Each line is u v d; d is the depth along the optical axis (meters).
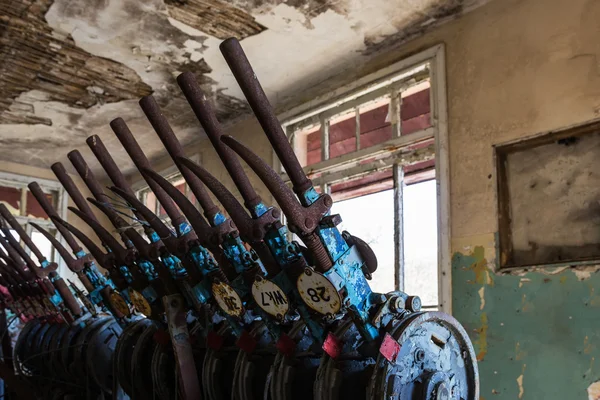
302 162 4.17
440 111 3.01
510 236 2.65
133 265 1.96
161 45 3.35
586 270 2.30
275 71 3.72
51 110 4.34
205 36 3.25
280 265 1.40
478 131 2.82
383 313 1.27
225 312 1.61
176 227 1.75
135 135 4.92
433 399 1.24
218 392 1.69
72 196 2.16
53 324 2.98
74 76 3.76
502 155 2.74
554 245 2.48
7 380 2.93
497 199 2.69
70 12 2.98
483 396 2.59
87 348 2.35
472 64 2.91
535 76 2.62
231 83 3.88
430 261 3.20
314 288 1.28
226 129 4.74
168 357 1.92
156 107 1.65
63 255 2.38
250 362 1.57
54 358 2.67
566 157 2.49
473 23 2.94
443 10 2.98
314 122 4.00
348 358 1.33
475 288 2.71
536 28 2.65
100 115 4.45
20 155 5.47
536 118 2.59
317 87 3.93
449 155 2.95
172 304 1.76
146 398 2.00
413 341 1.26
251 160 1.21
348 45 3.37
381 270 3.55
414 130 3.38
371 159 3.52
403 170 3.35
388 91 3.46
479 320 2.66
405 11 3.00
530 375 2.43
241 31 3.20
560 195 2.49
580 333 2.29
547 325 2.40
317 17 3.06
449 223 2.88
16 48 3.36
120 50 3.40
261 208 1.41
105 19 3.05
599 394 2.20
